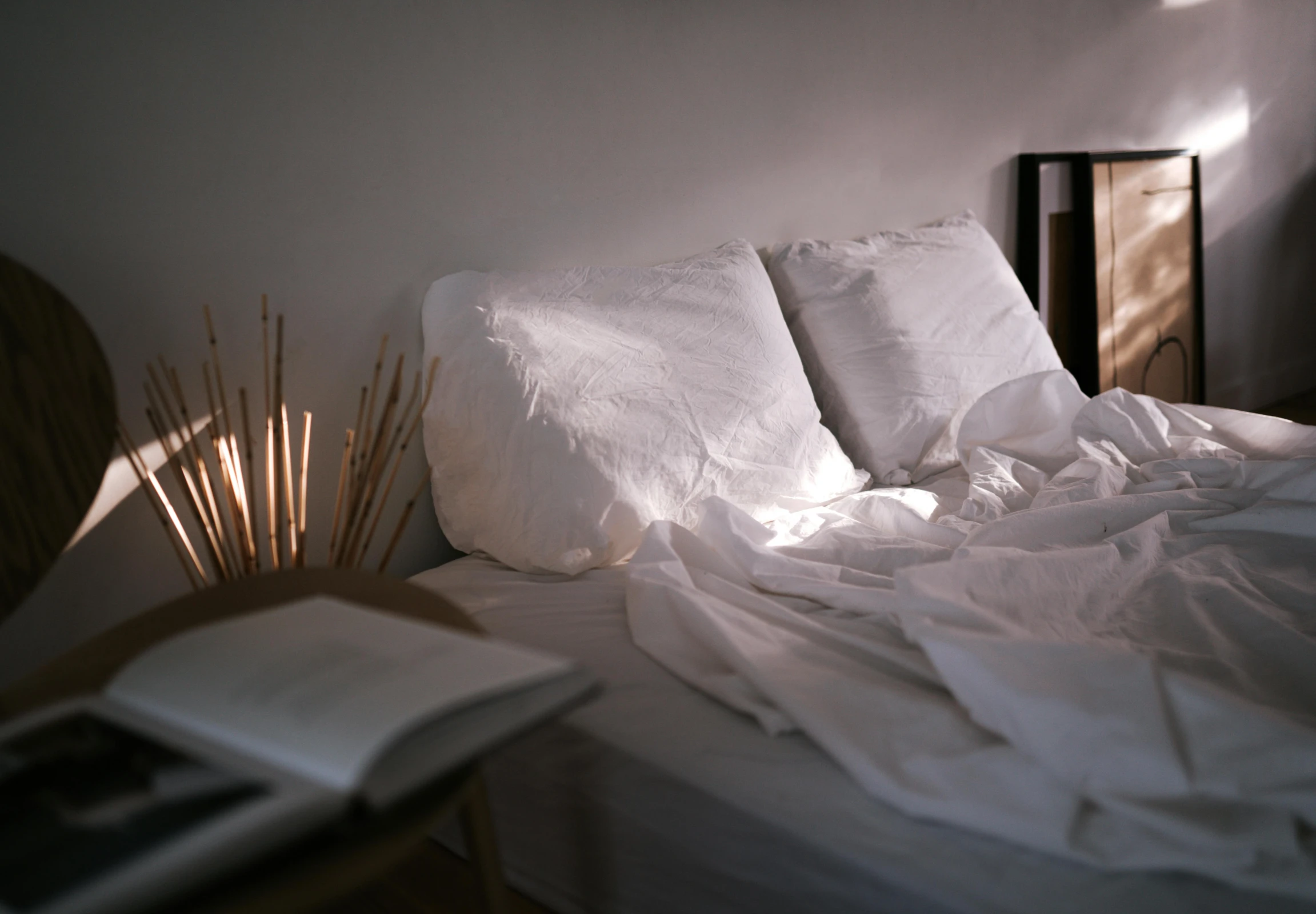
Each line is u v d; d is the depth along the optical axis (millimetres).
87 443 1007
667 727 1110
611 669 1241
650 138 2033
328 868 595
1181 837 800
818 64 2354
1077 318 3211
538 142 1841
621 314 1801
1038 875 822
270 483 1351
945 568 1155
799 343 2184
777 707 1081
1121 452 1837
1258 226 4027
